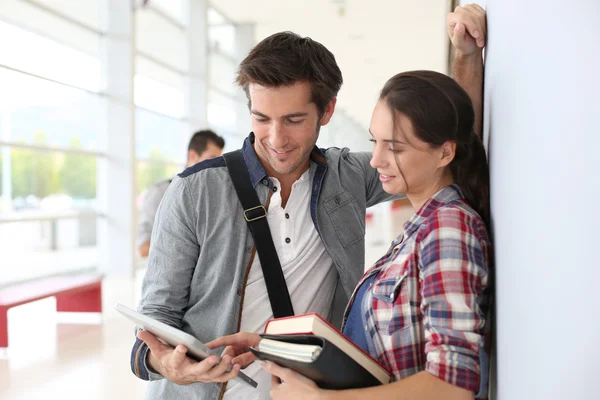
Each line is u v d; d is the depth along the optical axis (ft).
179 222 4.78
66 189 24.45
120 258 26.55
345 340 3.26
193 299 4.89
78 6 24.16
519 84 2.51
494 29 3.50
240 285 4.77
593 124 1.46
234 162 4.98
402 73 3.56
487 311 3.59
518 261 2.48
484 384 3.50
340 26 40.65
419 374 3.06
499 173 3.17
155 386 4.97
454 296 3.11
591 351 1.48
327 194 5.20
